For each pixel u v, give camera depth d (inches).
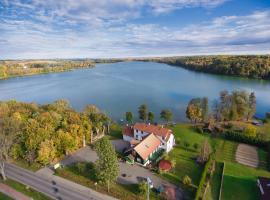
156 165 2213.3
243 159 2417.6
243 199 1777.8
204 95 5418.3
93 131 2940.5
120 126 3371.1
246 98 3745.1
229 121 3661.4
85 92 6067.9
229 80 7421.3
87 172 2079.2
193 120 3627.0
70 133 2453.2
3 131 1974.7
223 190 1884.8
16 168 2154.3
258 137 2770.7
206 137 2972.4
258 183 1947.6
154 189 1850.4
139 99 5167.3
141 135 2684.5
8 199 1716.3
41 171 2103.8
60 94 5885.8
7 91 6397.6
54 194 1771.7
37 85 7362.2
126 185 1902.1
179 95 5477.4
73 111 3181.6
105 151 1738.4
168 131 2591.0
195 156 2425.0
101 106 4670.3
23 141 2239.2
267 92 5674.2
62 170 2111.2
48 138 2281.0
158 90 6107.3
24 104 3319.4
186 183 1898.4
